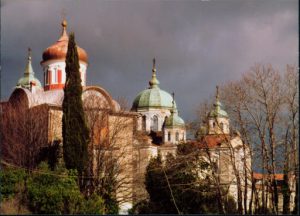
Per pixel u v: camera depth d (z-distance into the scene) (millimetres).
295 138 34938
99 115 46094
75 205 32719
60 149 43844
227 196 39562
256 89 37406
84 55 54688
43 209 32594
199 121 40094
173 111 64250
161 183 40406
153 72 73688
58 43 56125
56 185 34250
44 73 56656
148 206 40062
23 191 34062
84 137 39156
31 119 46719
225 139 38000
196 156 39594
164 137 63438
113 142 46062
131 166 46375
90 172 40188
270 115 36281
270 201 37219
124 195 44219
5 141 46812
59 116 48125
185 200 38906
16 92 51062
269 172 35750
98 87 50688
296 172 33625
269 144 37750
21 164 44344
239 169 41938
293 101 35781
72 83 39688
